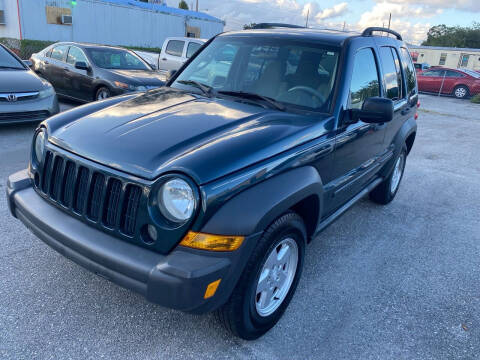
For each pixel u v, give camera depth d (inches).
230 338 102.4
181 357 95.1
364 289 130.3
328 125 116.3
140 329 102.6
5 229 143.7
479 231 185.2
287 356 98.4
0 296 109.4
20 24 812.0
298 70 128.5
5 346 93.1
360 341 106.0
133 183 84.7
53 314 104.8
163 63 541.3
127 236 86.5
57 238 93.2
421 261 152.6
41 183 103.7
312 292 125.8
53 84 388.5
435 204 216.1
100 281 119.5
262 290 100.3
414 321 116.3
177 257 81.1
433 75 896.3
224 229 81.8
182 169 81.7
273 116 113.3
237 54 140.4
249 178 88.1
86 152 93.3
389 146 179.5
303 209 114.4
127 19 984.3
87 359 91.9
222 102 123.3
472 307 126.1
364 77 139.6
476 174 280.2
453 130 459.5
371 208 203.0
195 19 1146.7
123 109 114.2
